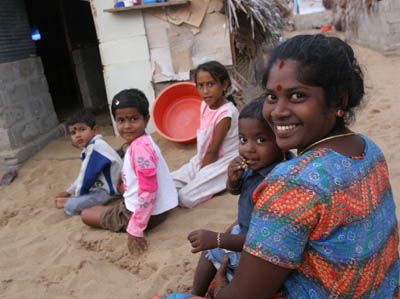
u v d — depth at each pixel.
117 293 2.82
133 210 3.35
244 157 2.00
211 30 5.47
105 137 6.02
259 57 5.99
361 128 5.43
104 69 5.71
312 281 1.36
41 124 5.94
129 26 5.54
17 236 3.75
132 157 3.31
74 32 7.51
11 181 4.99
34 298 2.85
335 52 1.27
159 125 5.41
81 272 3.06
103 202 3.97
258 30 5.59
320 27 17.78
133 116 3.31
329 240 1.28
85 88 7.55
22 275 3.10
